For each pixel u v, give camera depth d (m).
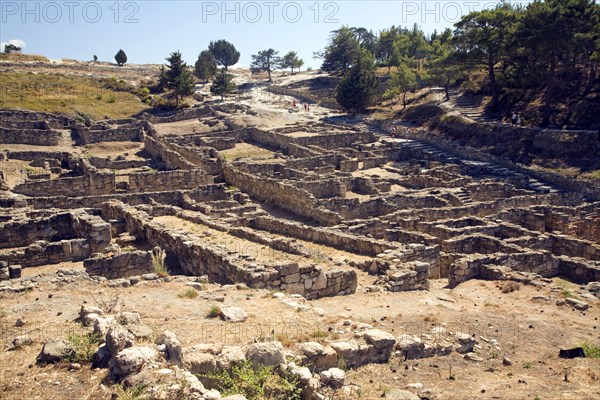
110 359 13.12
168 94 118.06
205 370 13.23
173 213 40.47
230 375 13.31
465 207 44.94
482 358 17.31
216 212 42.56
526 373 16.27
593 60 75.69
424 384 15.03
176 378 12.07
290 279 22.45
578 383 15.40
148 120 95.50
